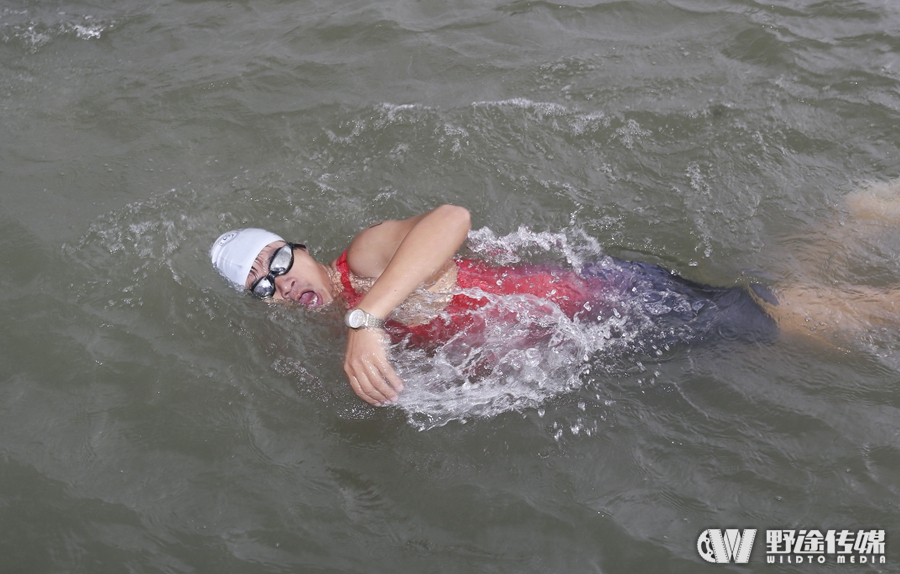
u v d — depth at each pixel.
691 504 2.41
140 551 2.44
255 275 2.94
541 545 2.36
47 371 3.04
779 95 4.10
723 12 4.74
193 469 2.68
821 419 2.57
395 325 2.84
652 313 2.93
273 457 2.71
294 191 3.88
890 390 2.62
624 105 4.18
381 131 4.19
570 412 2.72
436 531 2.44
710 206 3.53
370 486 2.60
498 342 2.88
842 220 3.33
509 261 3.27
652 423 2.65
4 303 3.31
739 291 2.97
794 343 2.78
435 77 4.53
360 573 2.34
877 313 2.84
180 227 3.66
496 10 5.01
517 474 2.58
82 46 5.04
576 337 2.89
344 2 5.23
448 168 3.93
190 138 4.27
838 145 3.78
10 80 4.78
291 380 2.96
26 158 4.18
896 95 4.01
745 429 2.58
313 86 4.55
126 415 2.87
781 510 2.35
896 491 2.35
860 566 2.16
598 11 4.89
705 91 4.20
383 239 2.89
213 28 5.13
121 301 3.30
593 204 3.63
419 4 5.14
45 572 2.40
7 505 2.59
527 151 3.98
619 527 2.37
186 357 3.06
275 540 2.45
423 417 2.79
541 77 4.43
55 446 2.77
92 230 3.66
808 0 4.72
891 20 4.48
